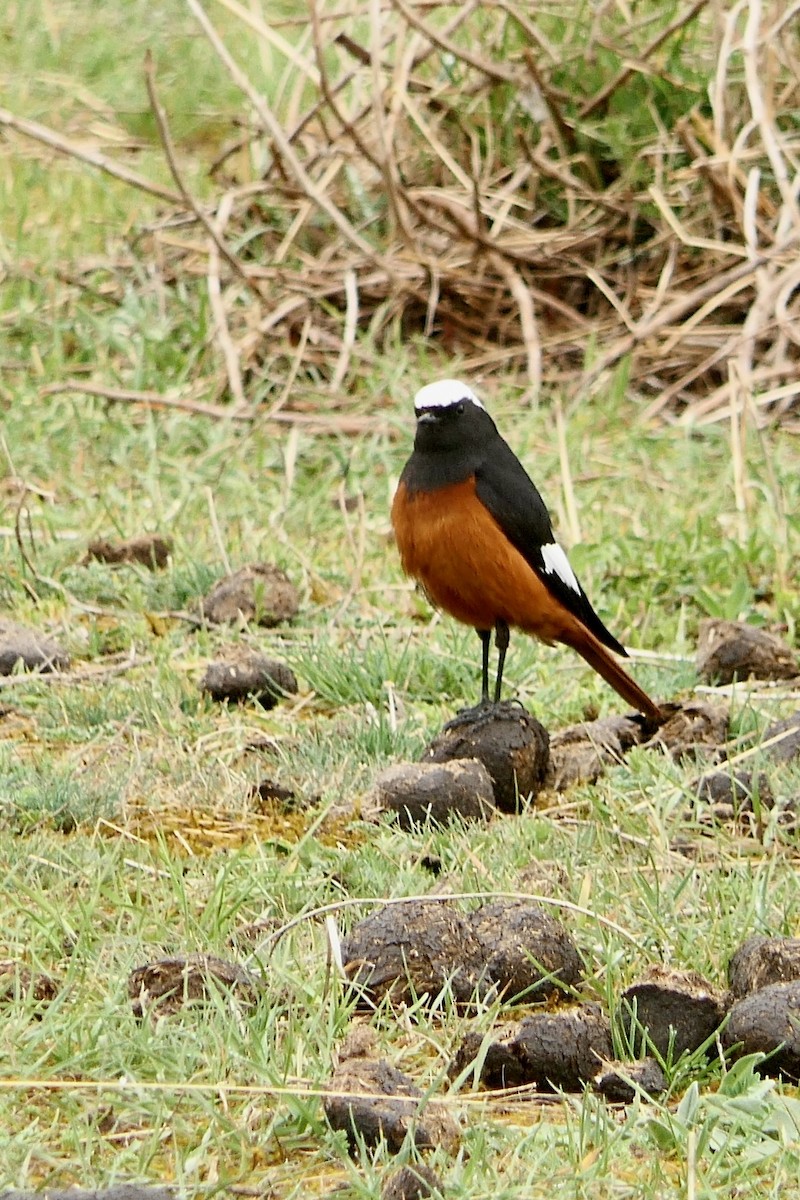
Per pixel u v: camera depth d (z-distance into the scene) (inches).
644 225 700.7
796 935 310.8
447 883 324.8
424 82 717.9
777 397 594.6
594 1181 235.9
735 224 678.5
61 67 889.5
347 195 719.1
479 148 724.0
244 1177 241.1
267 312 663.8
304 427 612.1
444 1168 240.2
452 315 674.8
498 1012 282.8
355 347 657.0
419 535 409.7
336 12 712.4
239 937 306.3
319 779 383.2
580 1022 269.7
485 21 729.0
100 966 291.6
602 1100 259.3
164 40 901.8
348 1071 253.9
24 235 729.6
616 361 659.4
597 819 360.2
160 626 476.1
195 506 555.2
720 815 365.7
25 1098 257.1
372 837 353.7
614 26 714.2
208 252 677.9
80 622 484.4
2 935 304.0
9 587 498.6
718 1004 274.5
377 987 287.0
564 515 535.5
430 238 704.4
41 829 354.0
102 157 687.1
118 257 709.9
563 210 710.5
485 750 380.5
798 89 700.0
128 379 641.0
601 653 413.1
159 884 328.2
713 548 518.3
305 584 503.2
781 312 610.5
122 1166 241.8
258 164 737.6
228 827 363.6
